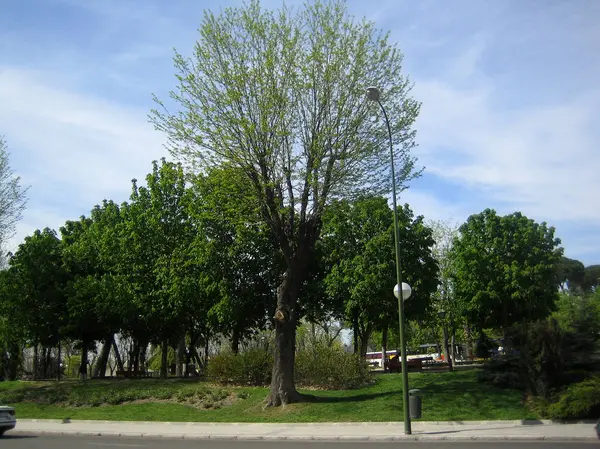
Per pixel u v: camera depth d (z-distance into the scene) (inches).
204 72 864.3
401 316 714.2
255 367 1165.7
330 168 876.6
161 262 1478.8
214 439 712.4
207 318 1482.5
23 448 611.2
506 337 896.9
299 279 935.0
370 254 1401.3
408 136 915.4
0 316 1486.2
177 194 1567.4
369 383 1073.5
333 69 866.8
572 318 944.3
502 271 1464.1
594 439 594.2
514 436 617.6
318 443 630.5
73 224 1819.6
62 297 1509.6
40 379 1769.2
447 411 791.1
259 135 852.6
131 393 1128.2
